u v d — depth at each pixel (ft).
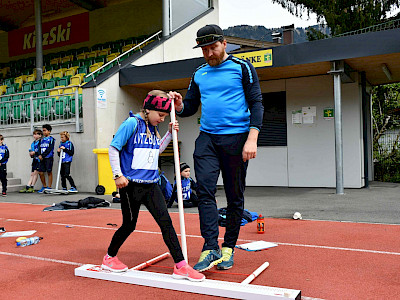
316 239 17.02
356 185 37.09
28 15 76.18
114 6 66.74
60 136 40.42
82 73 49.60
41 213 27.35
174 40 50.39
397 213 22.66
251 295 10.23
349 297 10.45
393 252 14.70
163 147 12.89
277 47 32.45
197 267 11.78
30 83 53.93
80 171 40.27
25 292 11.64
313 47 31.32
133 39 60.80
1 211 29.01
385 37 28.99
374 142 54.03
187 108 13.55
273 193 34.65
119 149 11.60
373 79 41.91
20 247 17.25
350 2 59.62
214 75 12.66
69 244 17.67
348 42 30.14
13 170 46.21
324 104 38.42
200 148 12.67
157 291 11.34
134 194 11.85
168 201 27.14
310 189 37.14
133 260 14.60
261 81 41.29
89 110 39.45
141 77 40.29
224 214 20.85
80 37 70.28
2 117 48.21
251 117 12.16
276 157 40.78
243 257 14.43
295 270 12.81
